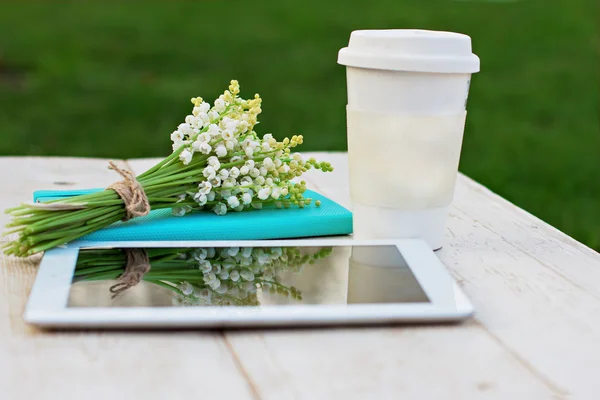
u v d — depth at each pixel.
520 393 0.78
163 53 6.61
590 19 7.83
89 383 0.77
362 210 1.22
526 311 0.98
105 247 1.11
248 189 1.28
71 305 0.89
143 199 1.18
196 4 8.90
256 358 0.83
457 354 0.85
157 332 0.88
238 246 1.13
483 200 1.54
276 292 0.95
